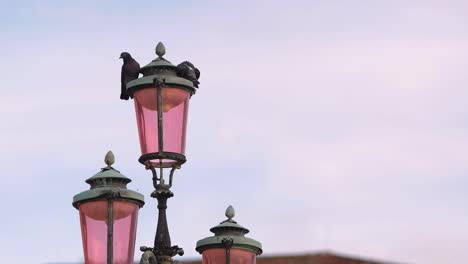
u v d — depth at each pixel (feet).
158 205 57.41
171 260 56.80
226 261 61.93
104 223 55.21
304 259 123.75
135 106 58.29
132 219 55.52
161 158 57.31
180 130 58.13
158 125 57.57
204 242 62.54
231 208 63.62
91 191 55.16
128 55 59.93
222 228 62.75
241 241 62.44
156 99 57.77
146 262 55.42
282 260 123.34
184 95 58.39
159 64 58.85
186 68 59.16
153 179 57.72
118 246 55.01
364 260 124.57
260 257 123.24
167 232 56.95
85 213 55.31
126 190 55.42
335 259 121.90
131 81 58.18
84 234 55.36
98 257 55.01
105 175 55.77
